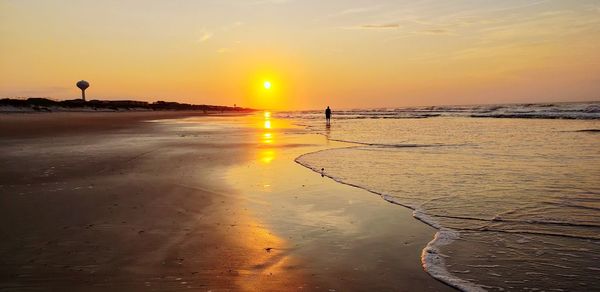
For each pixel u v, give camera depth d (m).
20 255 4.84
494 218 6.63
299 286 4.17
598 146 15.98
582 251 5.20
